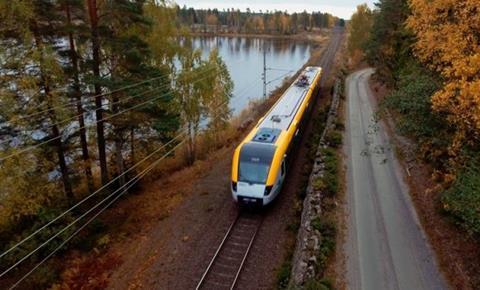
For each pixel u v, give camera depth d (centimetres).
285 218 1811
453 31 1276
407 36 2495
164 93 2056
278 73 6800
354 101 3622
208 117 2809
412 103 1426
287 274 1397
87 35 1736
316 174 1941
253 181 1781
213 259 1508
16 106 1587
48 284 1545
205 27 16862
